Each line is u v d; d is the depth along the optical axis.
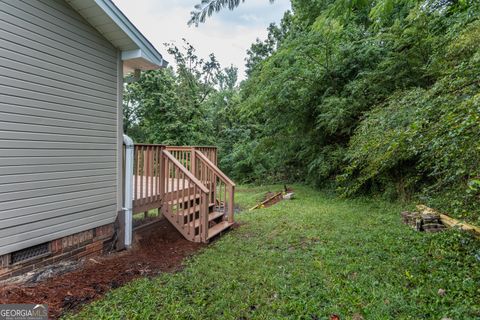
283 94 7.41
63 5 2.97
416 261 3.01
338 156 7.00
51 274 2.87
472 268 2.72
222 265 3.19
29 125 2.67
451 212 3.48
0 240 2.46
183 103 13.38
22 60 2.60
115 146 3.68
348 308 2.26
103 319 2.17
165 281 2.83
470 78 2.03
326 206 6.36
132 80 4.35
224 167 15.12
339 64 7.14
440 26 4.86
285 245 3.85
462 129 1.56
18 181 2.59
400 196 5.72
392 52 6.02
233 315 2.22
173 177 4.46
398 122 2.54
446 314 2.08
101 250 3.49
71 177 3.09
